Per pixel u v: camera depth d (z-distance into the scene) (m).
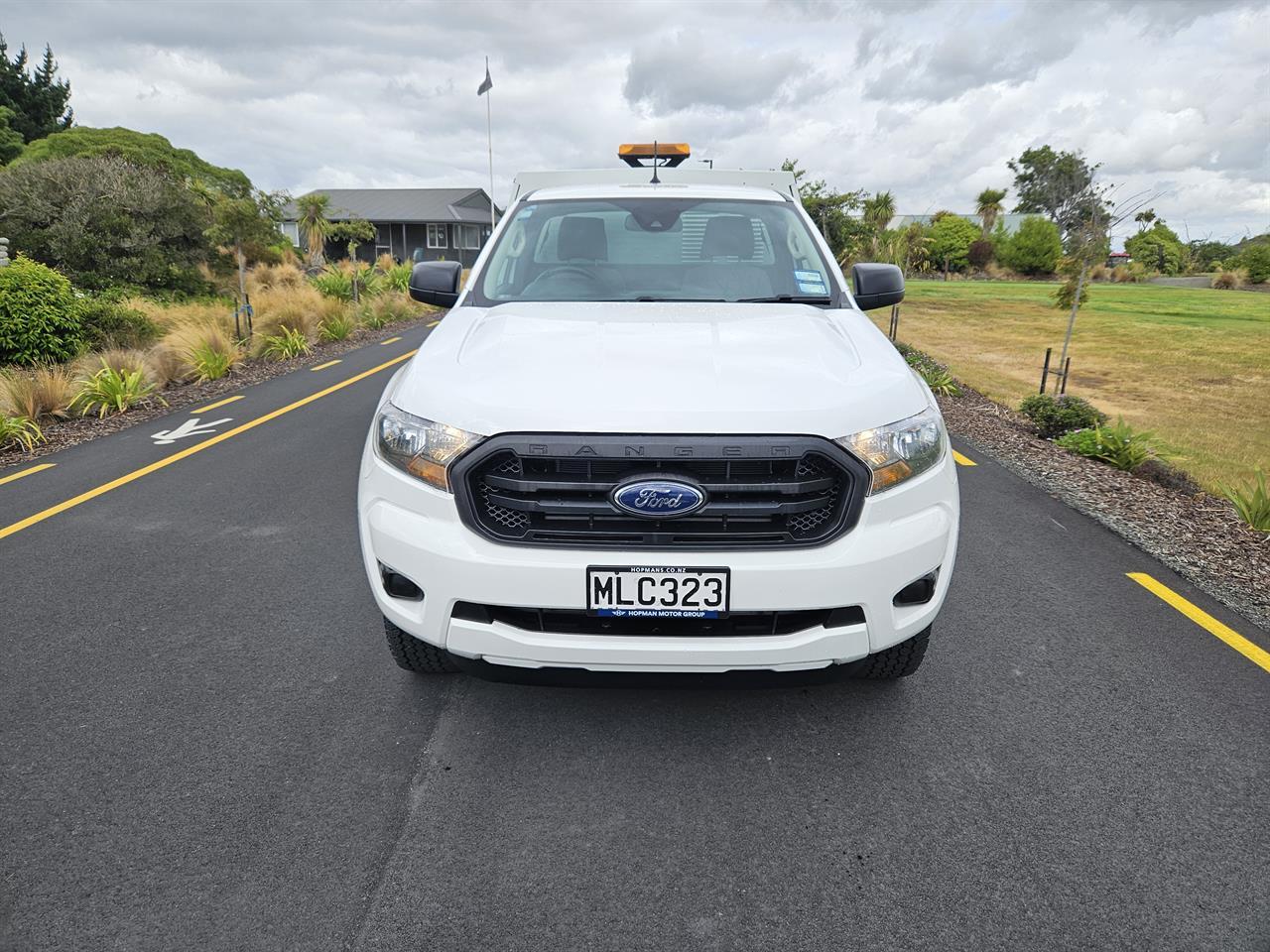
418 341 15.16
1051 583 4.20
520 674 2.46
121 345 12.59
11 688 3.15
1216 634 3.65
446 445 2.36
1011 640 3.58
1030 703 3.07
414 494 2.41
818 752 2.76
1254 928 2.04
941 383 10.26
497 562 2.30
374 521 2.50
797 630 2.37
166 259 20.38
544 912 2.09
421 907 2.10
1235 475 7.21
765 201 4.00
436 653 2.95
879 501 2.37
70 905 2.10
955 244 42.03
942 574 2.54
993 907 2.11
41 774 2.62
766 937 2.02
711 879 2.21
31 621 3.72
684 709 3.02
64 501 5.51
